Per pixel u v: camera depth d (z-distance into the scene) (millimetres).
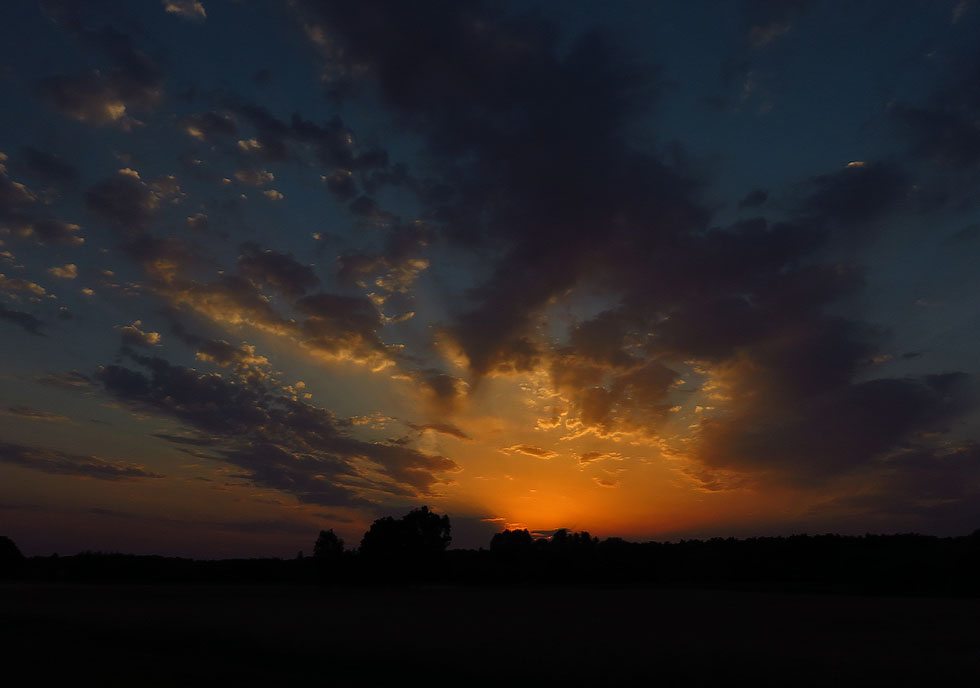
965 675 29453
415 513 126062
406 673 27312
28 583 137250
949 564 116750
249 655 31234
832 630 51031
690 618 62094
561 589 129750
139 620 49375
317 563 125688
